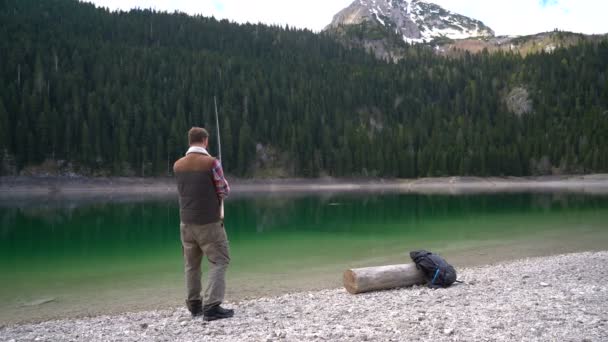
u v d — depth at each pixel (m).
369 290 8.36
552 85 121.75
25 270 12.81
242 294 9.88
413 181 83.62
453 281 8.44
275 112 94.81
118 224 25.27
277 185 77.75
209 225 5.73
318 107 100.00
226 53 127.50
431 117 108.88
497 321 5.45
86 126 70.69
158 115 80.00
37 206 39.50
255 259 14.33
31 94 74.50
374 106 115.25
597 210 30.42
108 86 84.62
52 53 91.62
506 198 46.91
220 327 5.68
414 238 18.75
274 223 25.06
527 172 88.50
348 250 15.95
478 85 126.69
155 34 131.00
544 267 10.91
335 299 7.75
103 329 6.16
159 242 18.36
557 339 4.68
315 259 14.27
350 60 152.88
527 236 18.69
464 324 5.36
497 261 13.45
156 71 101.25
